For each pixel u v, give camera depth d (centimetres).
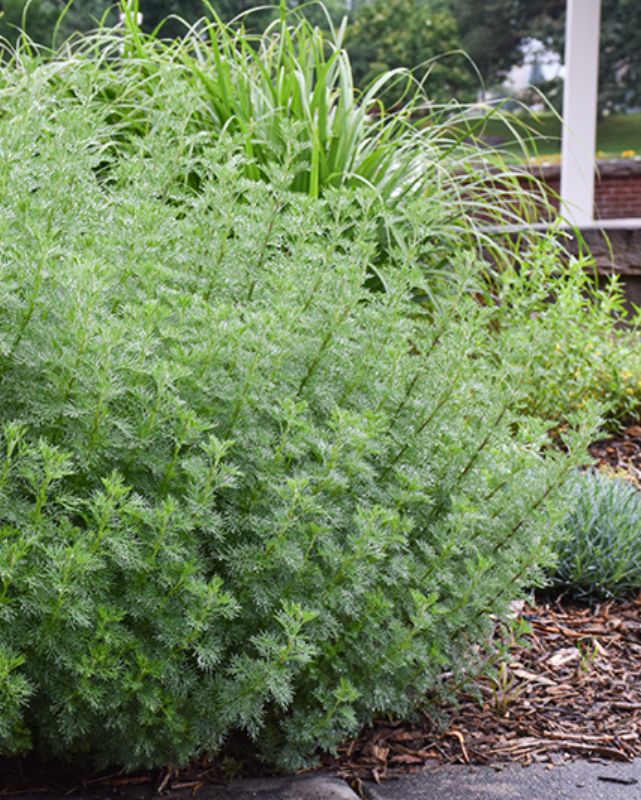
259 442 211
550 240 509
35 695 203
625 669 299
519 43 1603
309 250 240
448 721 253
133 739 207
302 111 469
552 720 265
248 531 215
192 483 202
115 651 197
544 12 1577
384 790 226
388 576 232
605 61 1334
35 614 189
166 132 262
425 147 523
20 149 226
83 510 199
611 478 436
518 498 248
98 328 191
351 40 1667
